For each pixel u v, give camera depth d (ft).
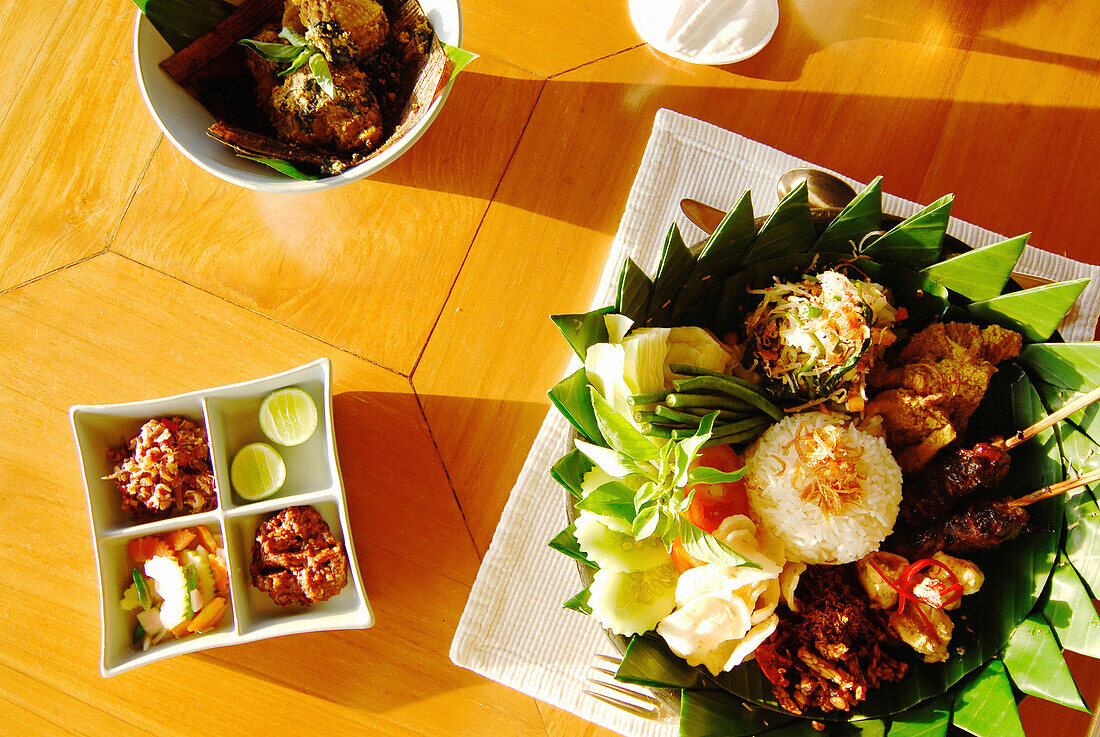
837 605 1.77
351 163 2.10
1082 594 1.72
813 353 1.74
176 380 2.29
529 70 2.34
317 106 2.04
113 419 2.17
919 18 2.33
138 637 2.20
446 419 2.28
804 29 2.34
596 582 1.69
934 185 2.33
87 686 2.24
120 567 2.18
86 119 2.32
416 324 2.30
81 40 2.33
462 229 2.31
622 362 1.65
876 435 1.81
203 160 1.99
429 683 2.24
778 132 2.34
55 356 2.29
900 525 1.84
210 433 2.13
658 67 2.35
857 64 2.35
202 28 2.02
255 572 2.18
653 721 2.12
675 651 1.70
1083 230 2.32
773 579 1.71
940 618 1.75
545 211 2.32
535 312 2.30
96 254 2.30
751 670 1.77
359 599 2.14
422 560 2.26
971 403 1.78
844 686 1.73
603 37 2.35
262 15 2.08
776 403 1.83
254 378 2.29
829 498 1.70
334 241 2.31
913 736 1.70
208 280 2.30
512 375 2.29
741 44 2.30
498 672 2.18
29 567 2.27
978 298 1.80
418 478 2.27
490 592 2.20
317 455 2.27
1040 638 1.72
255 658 2.25
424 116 1.99
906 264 1.83
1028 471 1.81
